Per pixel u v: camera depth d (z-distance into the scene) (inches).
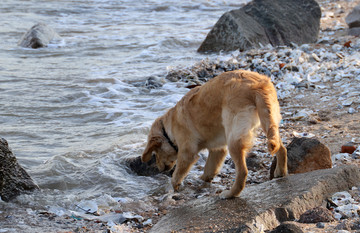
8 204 216.1
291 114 338.6
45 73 508.4
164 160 246.5
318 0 943.7
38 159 283.0
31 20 855.1
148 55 594.9
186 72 481.7
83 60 581.0
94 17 908.0
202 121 217.3
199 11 977.5
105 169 261.1
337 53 500.7
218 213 183.8
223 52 584.7
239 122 195.6
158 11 978.7
